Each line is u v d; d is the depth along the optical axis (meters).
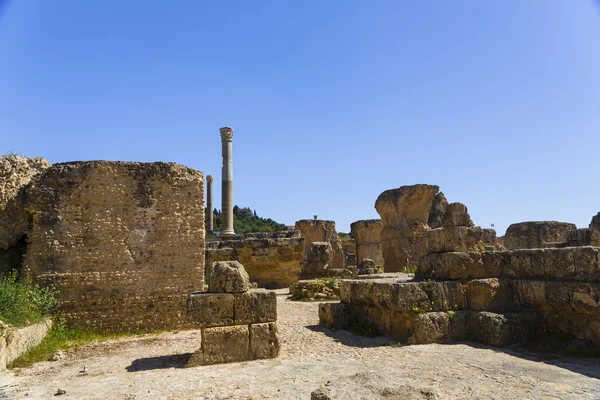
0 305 9.39
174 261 12.37
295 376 6.76
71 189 11.80
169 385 6.59
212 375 7.09
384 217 24.78
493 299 9.23
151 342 10.50
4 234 12.11
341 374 6.74
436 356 7.59
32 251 11.45
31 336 9.50
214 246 23.17
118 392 6.36
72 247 11.59
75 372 7.84
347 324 11.48
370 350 8.53
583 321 8.05
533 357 7.46
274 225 91.25
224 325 8.20
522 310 8.97
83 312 11.45
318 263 25.58
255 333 8.27
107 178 12.10
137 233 12.15
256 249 23.08
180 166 12.88
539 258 9.00
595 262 7.86
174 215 12.55
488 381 6.01
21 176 12.54
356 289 11.49
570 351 7.59
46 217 11.55
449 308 9.34
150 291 12.04
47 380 7.29
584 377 6.17
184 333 11.60
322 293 18.36
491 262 9.79
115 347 10.05
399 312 9.65
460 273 9.66
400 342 9.40
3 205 12.05
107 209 11.99
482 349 8.12
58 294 11.31
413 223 23.64
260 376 6.87
